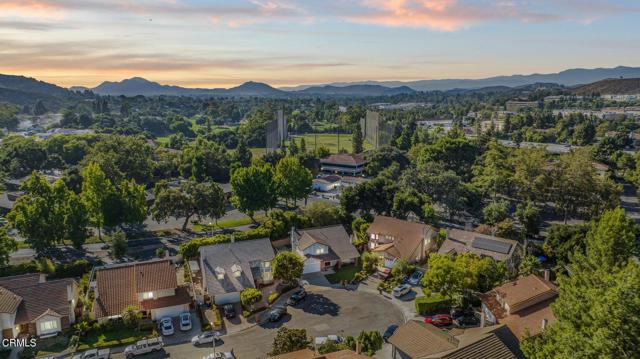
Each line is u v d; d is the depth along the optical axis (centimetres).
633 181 11906
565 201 9769
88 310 5534
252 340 4981
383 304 5838
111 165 11994
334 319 5441
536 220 8294
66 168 14425
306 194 10444
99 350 4650
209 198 8900
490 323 4834
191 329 5241
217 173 13762
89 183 8281
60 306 5244
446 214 10088
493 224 8675
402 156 14412
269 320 5391
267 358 3850
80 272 6638
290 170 10288
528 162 10400
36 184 7688
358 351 4003
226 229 9188
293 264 6116
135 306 5409
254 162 13475
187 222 9444
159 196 8706
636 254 5956
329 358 3809
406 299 5969
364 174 15225
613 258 4762
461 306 5378
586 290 3412
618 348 2528
